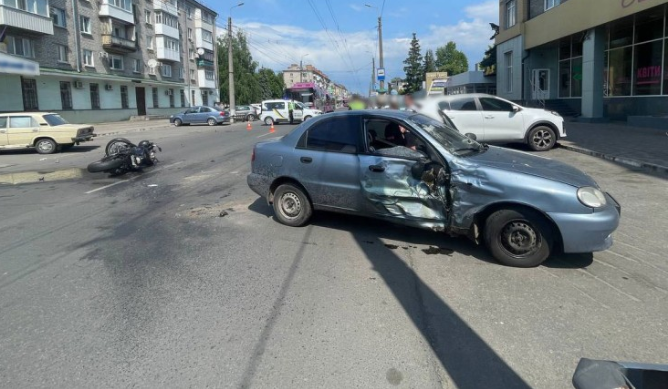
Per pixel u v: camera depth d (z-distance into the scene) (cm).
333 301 411
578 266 481
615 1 1809
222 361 321
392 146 560
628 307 391
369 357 323
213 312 393
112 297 426
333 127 598
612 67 2145
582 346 334
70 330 367
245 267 496
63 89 3600
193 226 661
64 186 1017
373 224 643
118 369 314
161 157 1477
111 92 4234
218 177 1073
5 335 362
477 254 521
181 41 5734
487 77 4059
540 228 467
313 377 302
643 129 1647
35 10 3170
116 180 1078
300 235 604
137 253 548
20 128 1716
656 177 905
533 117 1308
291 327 365
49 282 465
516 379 298
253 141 1986
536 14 2675
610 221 451
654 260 493
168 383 298
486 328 361
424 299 413
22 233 647
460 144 559
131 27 4541
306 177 609
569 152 1268
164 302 414
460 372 306
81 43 3847
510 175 472
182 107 5781
